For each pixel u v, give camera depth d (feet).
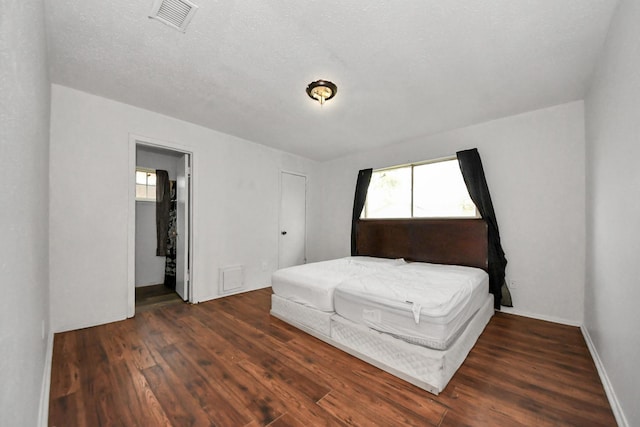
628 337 4.19
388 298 6.15
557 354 6.56
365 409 4.66
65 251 7.75
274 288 9.30
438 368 5.05
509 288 9.72
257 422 4.35
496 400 4.86
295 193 15.46
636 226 3.98
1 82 2.29
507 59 6.35
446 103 8.78
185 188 11.00
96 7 4.81
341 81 7.41
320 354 6.64
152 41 5.80
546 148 9.01
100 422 4.32
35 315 4.19
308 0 4.64
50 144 7.49
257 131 11.63
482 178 10.09
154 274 13.96
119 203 8.77
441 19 5.06
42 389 4.66
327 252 16.51
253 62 6.59
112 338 7.42
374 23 5.19
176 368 5.94
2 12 2.31
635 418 3.81
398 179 13.17
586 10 4.83
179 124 10.34
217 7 4.83
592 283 7.05
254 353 6.67
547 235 8.97
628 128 4.36
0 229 2.27
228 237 12.06
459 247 10.58
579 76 7.05
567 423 4.29
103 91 8.09
